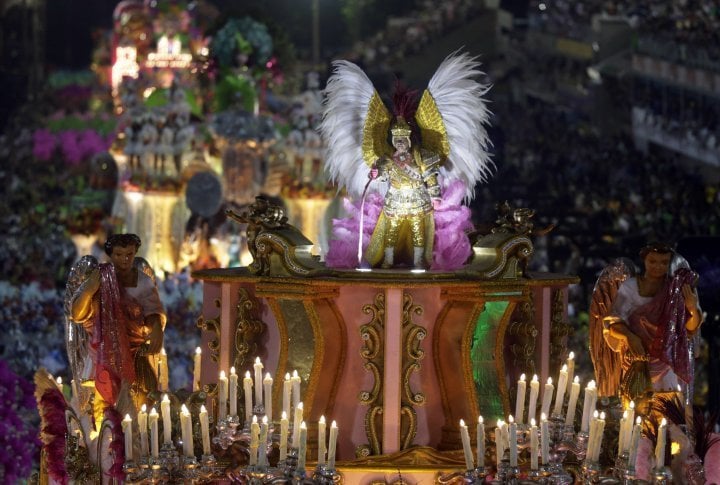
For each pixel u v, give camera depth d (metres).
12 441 41.78
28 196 147.50
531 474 27.41
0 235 123.31
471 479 27.62
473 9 189.62
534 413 28.58
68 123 167.25
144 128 90.19
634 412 30.30
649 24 149.25
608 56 158.25
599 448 27.84
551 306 32.62
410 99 32.81
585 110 165.50
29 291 90.06
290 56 96.12
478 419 28.64
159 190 89.94
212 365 32.25
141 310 31.77
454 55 33.06
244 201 90.75
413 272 30.53
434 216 32.69
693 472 29.14
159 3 122.19
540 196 129.25
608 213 117.44
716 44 136.25
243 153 90.06
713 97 135.00
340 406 30.41
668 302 30.45
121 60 134.50
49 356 68.38
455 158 32.91
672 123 140.75
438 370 30.44
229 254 90.31
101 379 30.94
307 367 30.31
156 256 91.19
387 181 32.72
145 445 28.31
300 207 89.88
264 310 31.34
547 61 178.62
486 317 30.66
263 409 30.05
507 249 30.70
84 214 95.44
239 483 29.75
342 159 33.06
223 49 92.31
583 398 31.95
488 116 33.50
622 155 141.75
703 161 134.00
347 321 30.34
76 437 31.61
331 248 33.28
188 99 99.94
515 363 31.53
